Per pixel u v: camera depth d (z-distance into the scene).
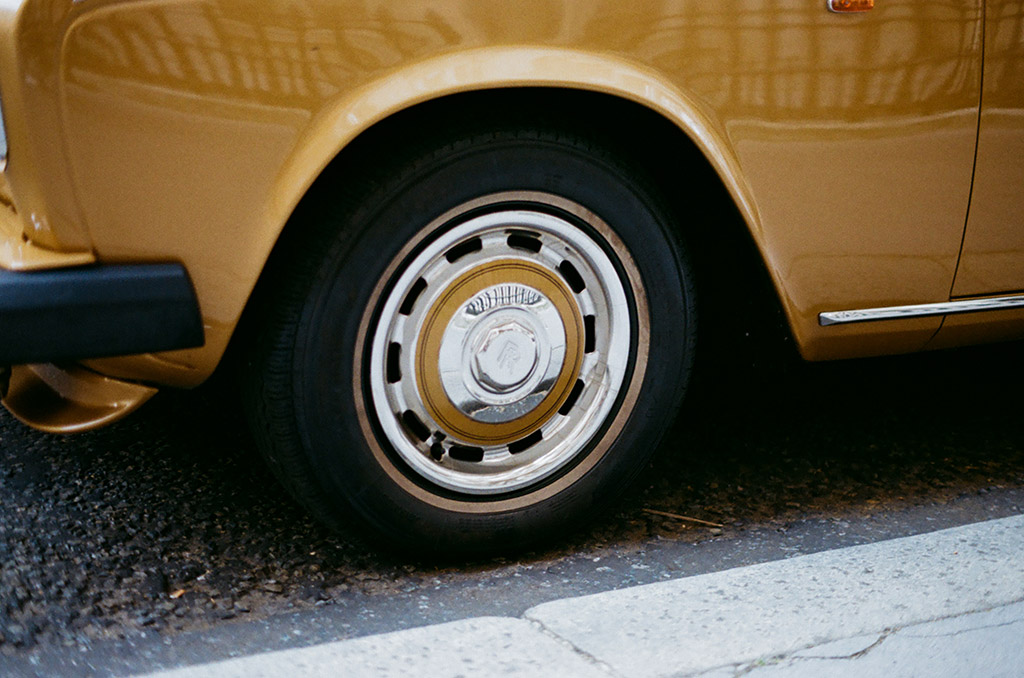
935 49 2.16
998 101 2.25
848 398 3.21
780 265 2.18
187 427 2.75
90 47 1.60
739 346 2.49
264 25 1.68
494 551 2.19
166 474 2.50
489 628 1.89
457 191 1.93
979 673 1.83
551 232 2.04
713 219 2.28
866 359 3.54
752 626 1.93
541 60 1.86
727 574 2.12
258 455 2.63
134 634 1.88
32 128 1.60
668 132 2.10
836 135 2.12
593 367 2.19
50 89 1.59
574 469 2.20
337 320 1.90
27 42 1.57
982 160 2.28
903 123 2.17
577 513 2.23
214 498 2.40
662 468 2.70
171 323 1.72
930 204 2.26
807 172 2.12
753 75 2.02
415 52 1.79
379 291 1.92
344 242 1.87
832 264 2.22
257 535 2.26
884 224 2.23
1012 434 3.03
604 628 1.90
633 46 1.93
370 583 2.10
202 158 1.70
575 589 2.10
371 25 1.75
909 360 3.55
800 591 2.06
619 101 2.02
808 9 2.03
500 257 2.03
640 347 2.19
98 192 1.65
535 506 2.18
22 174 1.65
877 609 2.01
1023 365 3.58
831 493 2.61
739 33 2.00
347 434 1.96
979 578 2.14
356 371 1.94
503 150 1.94
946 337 2.46
